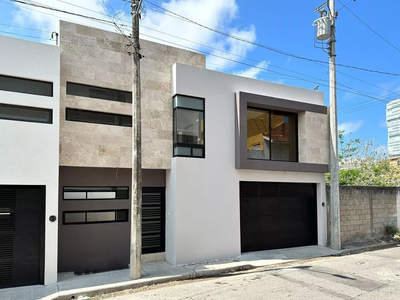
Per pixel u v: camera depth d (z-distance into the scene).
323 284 7.50
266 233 11.43
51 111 8.15
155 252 10.04
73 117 8.88
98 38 9.32
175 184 9.57
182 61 10.68
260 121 11.70
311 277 8.12
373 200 13.47
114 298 6.86
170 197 9.91
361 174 19.80
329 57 12.20
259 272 8.81
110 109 9.31
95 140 9.00
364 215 13.12
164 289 7.42
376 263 9.63
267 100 11.17
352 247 11.92
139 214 8.15
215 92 10.55
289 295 6.73
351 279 7.90
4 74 7.69
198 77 10.29
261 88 11.46
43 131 7.91
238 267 9.30
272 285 7.46
